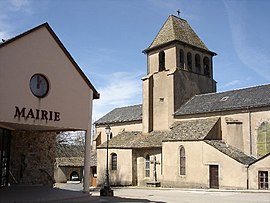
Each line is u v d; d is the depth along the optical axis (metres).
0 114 15.22
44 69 17.12
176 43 41.50
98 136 53.09
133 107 52.47
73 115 18.28
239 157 30.80
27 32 16.42
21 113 15.98
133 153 39.69
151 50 44.09
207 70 44.62
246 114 33.66
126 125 48.88
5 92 15.48
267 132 31.89
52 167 24.61
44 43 17.25
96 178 44.56
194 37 44.06
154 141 38.78
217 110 35.72
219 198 22.64
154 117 42.47
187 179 33.88
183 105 40.72
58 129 20.38
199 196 24.31
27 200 14.92
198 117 37.66
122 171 40.00
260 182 28.77
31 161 23.23
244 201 20.58
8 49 15.74
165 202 20.05
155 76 43.12
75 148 59.47
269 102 32.06
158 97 42.31
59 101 17.67
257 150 32.41
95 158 47.84
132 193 27.72
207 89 43.81
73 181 53.25
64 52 18.12
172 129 37.91
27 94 16.33
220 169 31.31
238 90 37.78
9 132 21.59
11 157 22.00
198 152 33.31
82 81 18.94
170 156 35.78
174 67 41.16
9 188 20.08
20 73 16.11
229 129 34.09
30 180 23.05
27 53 16.47
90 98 19.22
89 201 17.67
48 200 15.45
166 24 44.19
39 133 23.95
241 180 29.66
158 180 37.50
